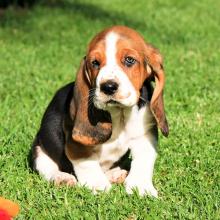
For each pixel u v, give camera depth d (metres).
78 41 12.81
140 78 5.39
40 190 5.70
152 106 5.55
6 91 9.28
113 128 5.63
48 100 8.67
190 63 10.98
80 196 5.55
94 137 5.50
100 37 5.40
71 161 5.68
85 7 16.62
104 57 5.27
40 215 5.22
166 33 13.80
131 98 5.23
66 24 14.48
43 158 6.14
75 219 5.06
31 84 9.63
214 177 6.00
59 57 11.55
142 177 5.61
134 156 5.77
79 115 5.52
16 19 14.94
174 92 8.91
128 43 5.29
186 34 13.69
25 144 6.86
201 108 8.30
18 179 5.98
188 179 5.90
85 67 5.47
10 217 4.89
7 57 11.52
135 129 5.68
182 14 16.00
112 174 5.89
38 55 11.68
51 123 6.07
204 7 16.98
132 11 16.34
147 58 5.50
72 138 5.61
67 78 9.99
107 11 16.23
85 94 5.49
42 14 15.52
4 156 6.54
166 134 5.66
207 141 6.95
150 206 5.26
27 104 8.52
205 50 12.11
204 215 5.10
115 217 5.09
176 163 6.32
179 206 5.25
